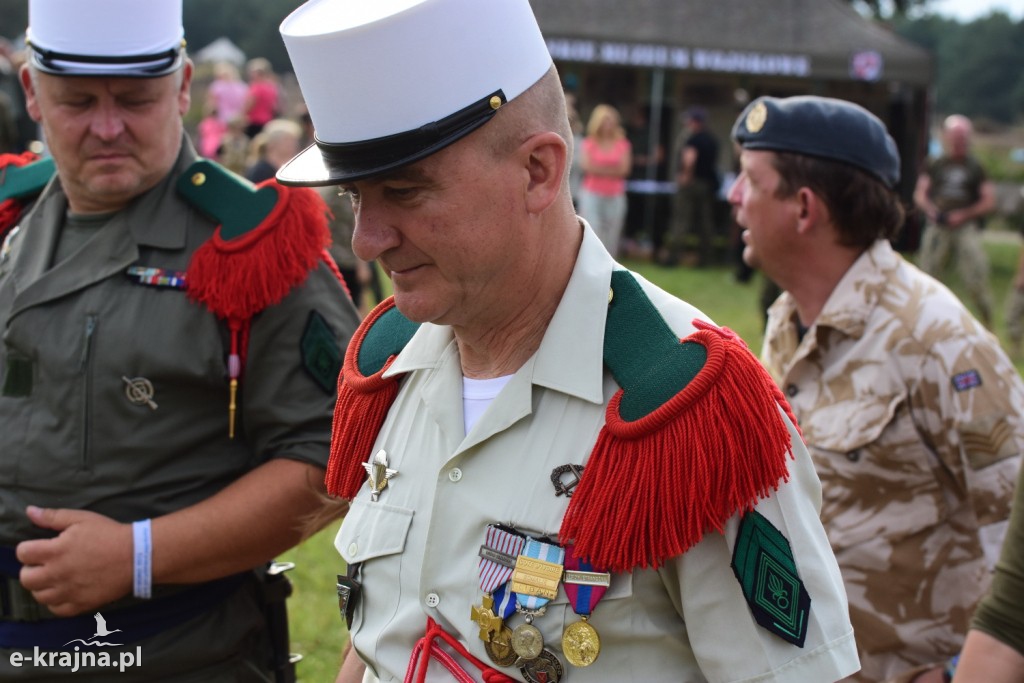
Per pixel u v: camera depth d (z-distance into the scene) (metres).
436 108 1.41
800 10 14.64
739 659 1.44
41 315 2.27
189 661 2.29
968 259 9.70
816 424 2.51
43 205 2.42
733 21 14.38
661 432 1.42
